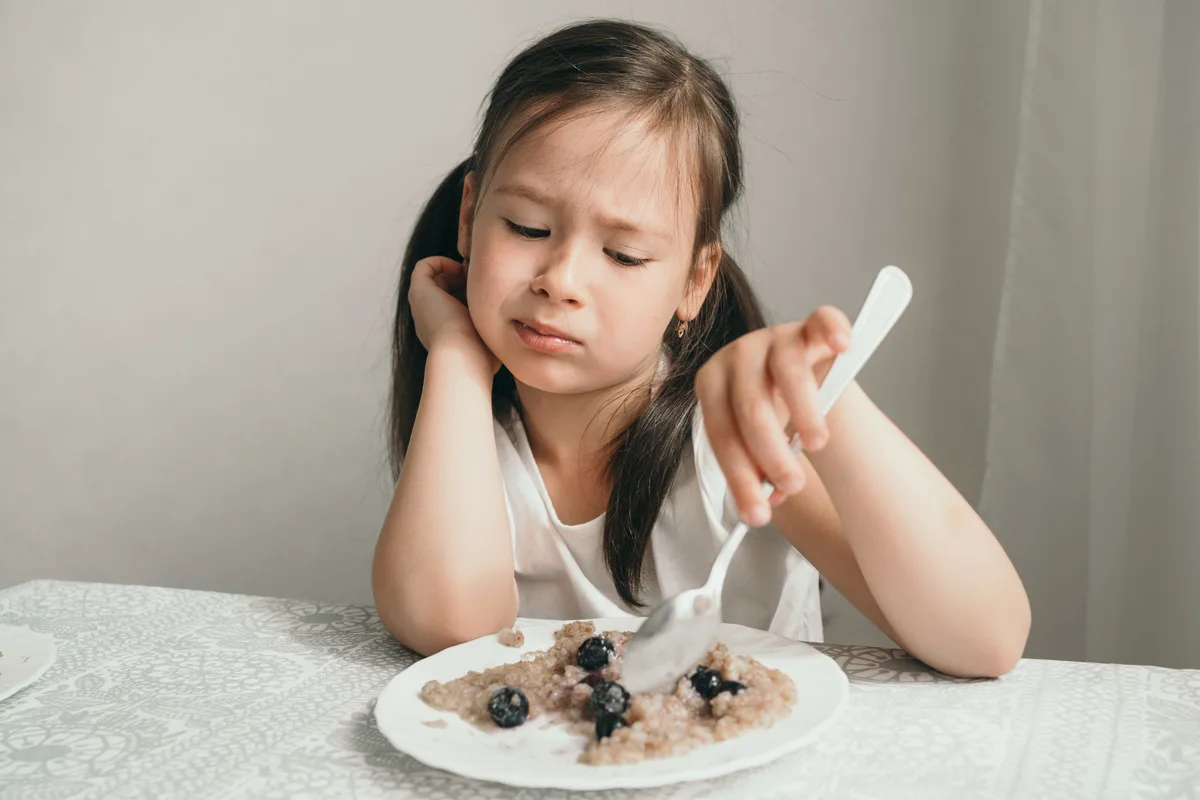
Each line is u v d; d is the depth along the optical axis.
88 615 0.79
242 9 2.20
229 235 2.25
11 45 2.28
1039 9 1.60
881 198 1.90
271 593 2.30
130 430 2.33
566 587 1.01
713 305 1.06
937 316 1.88
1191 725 0.57
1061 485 1.65
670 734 0.52
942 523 0.69
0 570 2.40
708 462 0.95
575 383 0.85
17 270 2.34
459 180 1.12
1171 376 1.44
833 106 1.91
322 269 2.22
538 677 0.60
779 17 1.92
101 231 2.30
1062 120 1.60
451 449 0.81
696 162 0.89
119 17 2.24
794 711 0.55
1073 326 1.62
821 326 0.56
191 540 2.33
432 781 0.51
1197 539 1.42
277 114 2.21
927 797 0.49
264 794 0.50
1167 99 1.43
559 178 0.81
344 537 2.26
